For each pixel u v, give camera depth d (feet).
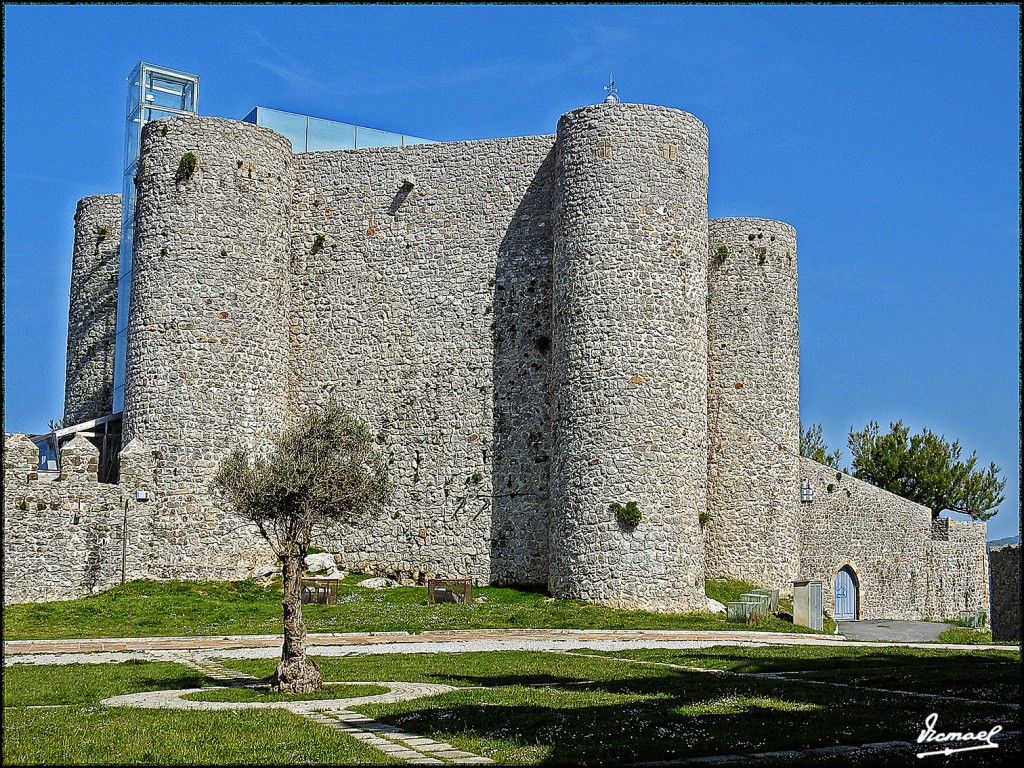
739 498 149.07
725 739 56.03
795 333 155.22
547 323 142.00
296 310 150.71
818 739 55.98
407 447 145.38
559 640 106.32
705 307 136.46
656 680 78.28
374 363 147.54
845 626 150.71
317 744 54.13
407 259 148.36
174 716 61.77
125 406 139.13
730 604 128.26
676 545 128.98
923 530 176.24
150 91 164.25
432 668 84.33
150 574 133.28
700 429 133.28
